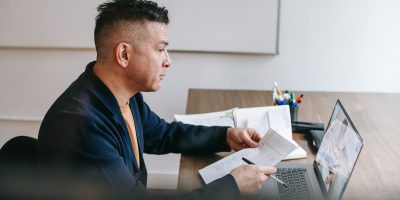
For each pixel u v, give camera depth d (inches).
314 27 96.8
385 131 69.4
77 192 45.4
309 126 68.7
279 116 67.6
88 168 47.1
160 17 52.5
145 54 52.2
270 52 98.7
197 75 102.3
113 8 51.5
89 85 51.6
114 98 52.2
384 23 95.3
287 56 99.3
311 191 53.5
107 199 45.9
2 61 103.1
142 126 63.6
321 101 82.5
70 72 103.4
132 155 55.2
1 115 107.4
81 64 102.7
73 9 97.7
